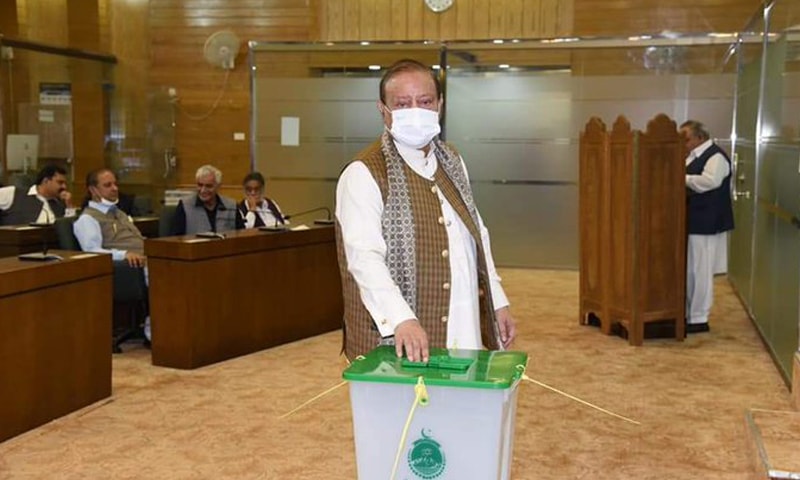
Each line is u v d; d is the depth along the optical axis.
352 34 9.82
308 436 3.69
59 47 9.00
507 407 1.58
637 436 3.69
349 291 2.06
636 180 5.30
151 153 10.06
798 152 4.35
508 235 9.26
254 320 5.28
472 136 9.23
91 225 5.34
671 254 5.45
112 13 9.88
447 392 1.54
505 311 2.24
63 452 3.48
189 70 10.07
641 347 5.39
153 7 10.08
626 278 5.47
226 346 5.08
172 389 4.44
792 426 2.18
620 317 5.57
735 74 8.38
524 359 1.68
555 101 9.00
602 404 4.16
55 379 3.89
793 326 4.36
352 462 3.37
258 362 5.05
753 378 4.66
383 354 1.74
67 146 9.16
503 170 9.20
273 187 9.77
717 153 5.68
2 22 9.46
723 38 8.40
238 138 10.08
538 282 8.20
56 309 3.88
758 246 5.93
